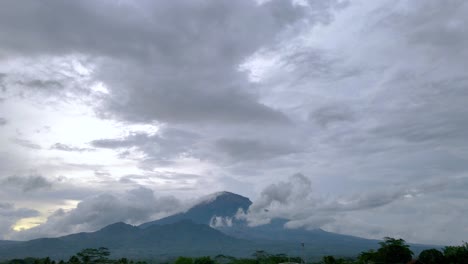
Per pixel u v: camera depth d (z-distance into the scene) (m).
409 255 114.69
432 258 101.00
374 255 119.31
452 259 99.06
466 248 101.75
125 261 199.00
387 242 119.88
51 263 179.50
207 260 154.88
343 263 130.50
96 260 197.75
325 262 135.88
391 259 114.81
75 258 190.75
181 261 153.75
